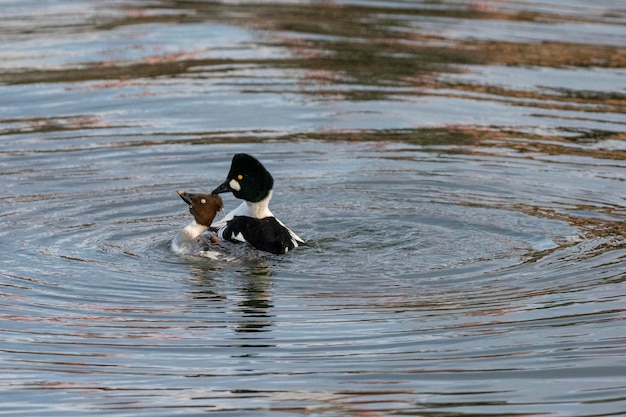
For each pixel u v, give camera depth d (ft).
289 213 48.14
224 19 90.48
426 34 85.87
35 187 50.88
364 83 71.36
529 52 80.79
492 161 56.29
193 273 40.91
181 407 30.19
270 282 40.11
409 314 36.96
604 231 46.06
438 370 32.55
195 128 61.52
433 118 64.23
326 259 42.55
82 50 79.00
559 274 40.88
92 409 30.04
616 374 32.12
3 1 97.96
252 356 33.58
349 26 88.22
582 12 96.43
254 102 66.64
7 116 63.16
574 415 29.55
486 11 95.96
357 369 32.60
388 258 42.78
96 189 50.88
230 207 50.83
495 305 37.73
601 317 36.40
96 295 38.50
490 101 67.92
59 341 34.58
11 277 39.96
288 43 81.66
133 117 63.46
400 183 52.75
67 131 60.39
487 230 46.24
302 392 31.04
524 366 32.71
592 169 55.16
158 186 51.70
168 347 34.24
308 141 59.41
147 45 80.84
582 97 69.31
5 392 31.01
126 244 44.06
